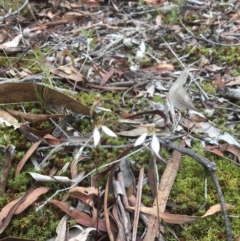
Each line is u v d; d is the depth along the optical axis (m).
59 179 0.39
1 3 0.72
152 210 0.36
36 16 0.71
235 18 0.72
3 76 0.53
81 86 0.53
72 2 0.75
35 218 0.36
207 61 0.59
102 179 0.39
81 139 0.43
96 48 0.61
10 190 0.39
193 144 0.44
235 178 0.41
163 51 0.62
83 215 0.37
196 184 0.40
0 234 0.36
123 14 0.73
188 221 0.36
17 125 0.44
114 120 0.46
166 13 0.73
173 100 0.47
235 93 0.51
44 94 0.46
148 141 0.43
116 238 0.35
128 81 0.54
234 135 0.46
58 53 0.58
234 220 0.37
